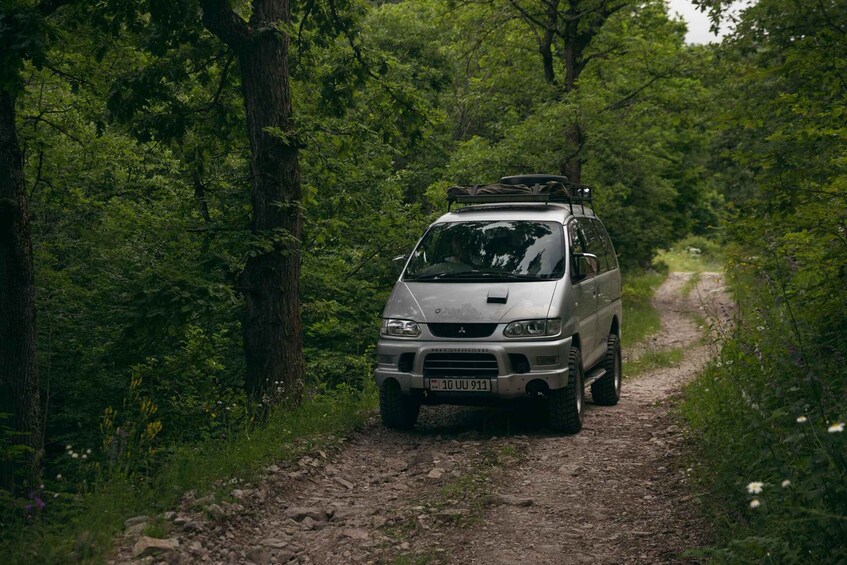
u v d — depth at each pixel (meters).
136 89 10.87
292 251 9.80
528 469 7.41
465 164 22.53
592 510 6.18
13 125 8.51
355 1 11.58
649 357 16.41
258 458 7.15
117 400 12.06
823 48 7.75
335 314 14.73
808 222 7.12
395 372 8.70
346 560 5.27
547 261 9.18
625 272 38.75
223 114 11.68
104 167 14.72
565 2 24.11
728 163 21.17
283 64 9.98
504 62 26.64
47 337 12.34
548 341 8.48
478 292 8.80
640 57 24.47
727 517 5.32
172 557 5.01
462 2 24.78
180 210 13.90
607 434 8.84
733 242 7.88
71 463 8.51
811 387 4.91
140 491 6.04
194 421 11.04
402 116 12.47
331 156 14.78
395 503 6.48
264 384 9.84
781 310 6.28
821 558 4.17
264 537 5.68
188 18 9.78
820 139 7.68
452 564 5.17
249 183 12.87
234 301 9.98
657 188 35.84
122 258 13.28
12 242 8.39
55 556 4.75
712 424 7.83
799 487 4.24
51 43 8.15
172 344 12.64
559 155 21.72
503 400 8.59
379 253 16.78
